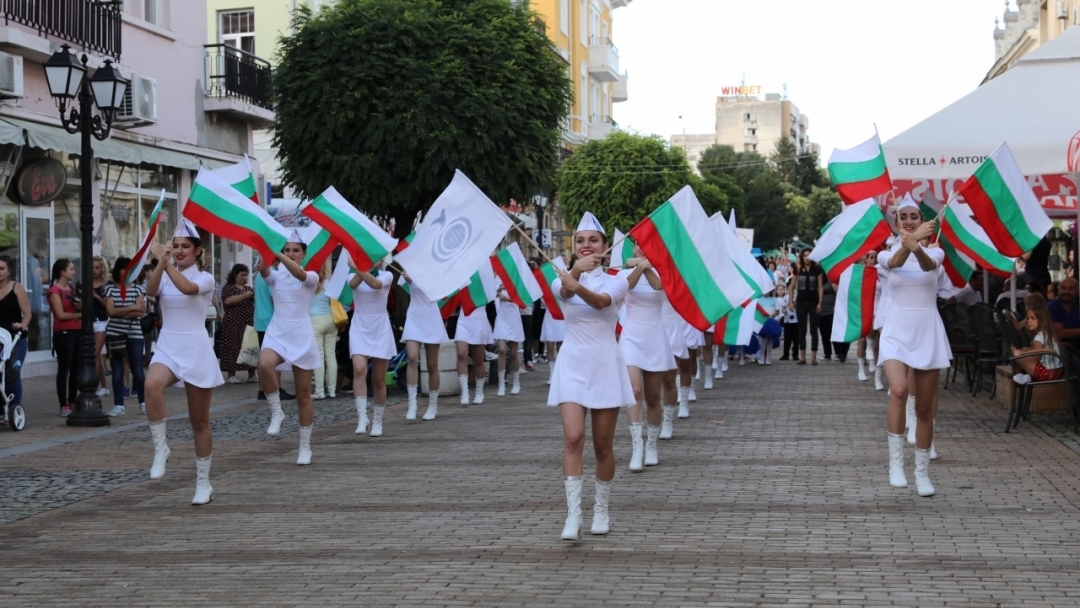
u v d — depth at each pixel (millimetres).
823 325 23906
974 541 6934
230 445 11852
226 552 7059
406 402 16297
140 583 6371
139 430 13094
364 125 19594
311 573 6492
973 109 12156
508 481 9320
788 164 114250
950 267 12859
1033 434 11367
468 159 19656
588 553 6820
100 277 15688
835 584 6027
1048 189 14992
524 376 21016
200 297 8688
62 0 18891
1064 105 11977
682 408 13578
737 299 8289
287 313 10477
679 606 5680
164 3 23016
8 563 6898
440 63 19797
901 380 8609
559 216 50438
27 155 18750
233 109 24469
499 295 16891
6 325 13141
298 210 21188
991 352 14305
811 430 12258
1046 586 5914
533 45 21172
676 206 8266
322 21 19859
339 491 9062
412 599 5906
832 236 12359
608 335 7207
